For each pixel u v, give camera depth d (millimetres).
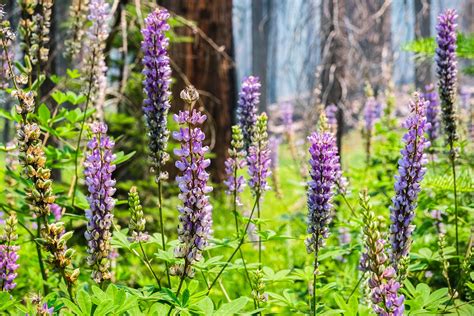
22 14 2031
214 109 4746
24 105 1689
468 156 2510
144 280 2531
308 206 1777
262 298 1818
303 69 4953
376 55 4762
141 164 3566
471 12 7742
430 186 2135
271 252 2803
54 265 1676
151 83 1834
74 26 2209
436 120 2348
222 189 4738
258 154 1911
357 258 2299
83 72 2150
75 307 1630
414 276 2133
